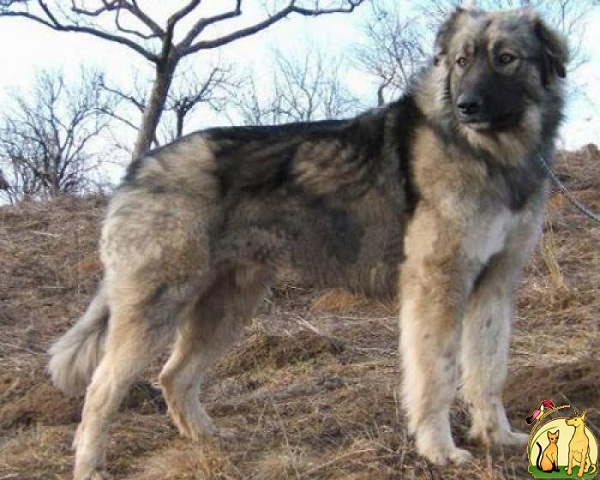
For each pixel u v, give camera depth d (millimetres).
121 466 1760
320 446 1788
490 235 1696
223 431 1894
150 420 1981
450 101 1729
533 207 1763
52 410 2016
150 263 1761
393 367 2256
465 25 1764
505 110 1688
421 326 1697
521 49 1718
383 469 1631
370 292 1851
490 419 1759
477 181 1676
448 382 1692
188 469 1690
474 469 1633
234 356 2369
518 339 2375
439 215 1687
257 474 1659
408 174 1739
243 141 1837
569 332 2424
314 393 2104
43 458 1791
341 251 1830
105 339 1805
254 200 1812
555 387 1903
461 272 1692
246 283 1907
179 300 1777
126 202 1803
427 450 1680
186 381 1900
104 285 1831
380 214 1781
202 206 1780
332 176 1808
